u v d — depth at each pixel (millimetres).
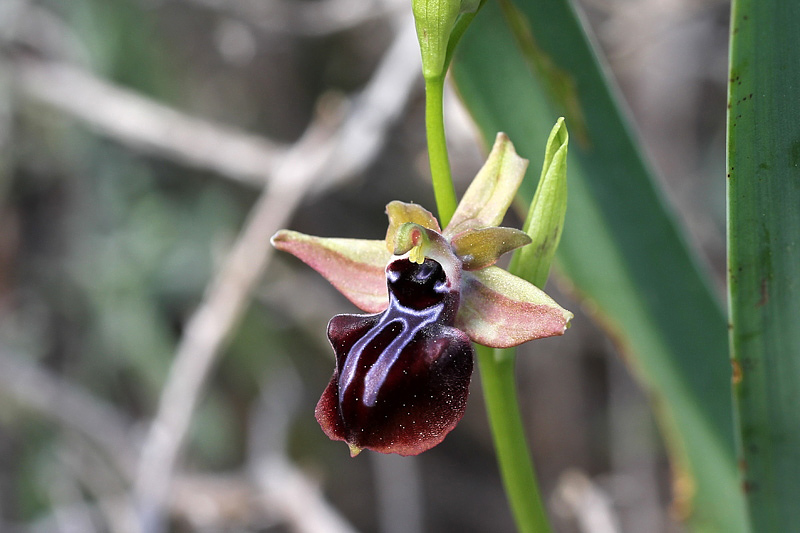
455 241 173
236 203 347
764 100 169
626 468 336
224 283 233
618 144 196
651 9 290
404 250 171
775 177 171
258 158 261
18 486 315
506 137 175
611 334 203
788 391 180
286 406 326
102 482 296
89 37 321
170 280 331
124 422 296
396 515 305
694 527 208
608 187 197
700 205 339
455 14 168
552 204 172
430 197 349
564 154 171
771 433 182
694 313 201
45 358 337
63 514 277
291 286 336
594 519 227
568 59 192
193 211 338
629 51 303
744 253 175
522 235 171
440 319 172
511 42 192
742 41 167
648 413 336
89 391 339
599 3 297
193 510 251
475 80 194
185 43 337
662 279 200
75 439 299
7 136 312
